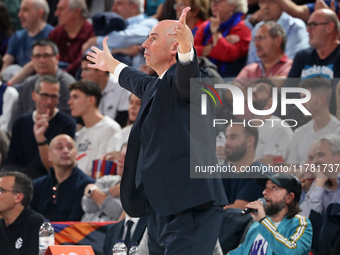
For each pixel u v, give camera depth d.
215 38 28.33
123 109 28.16
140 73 14.14
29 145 26.44
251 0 31.98
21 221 19.34
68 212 22.36
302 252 17.22
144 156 12.85
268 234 17.06
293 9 28.20
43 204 22.62
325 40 24.41
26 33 35.12
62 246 14.71
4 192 19.23
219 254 14.72
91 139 25.89
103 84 28.41
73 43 33.19
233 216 19.05
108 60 14.54
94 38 31.20
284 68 25.94
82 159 25.73
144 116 13.02
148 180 12.70
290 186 17.81
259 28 26.14
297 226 17.61
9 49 35.47
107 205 21.62
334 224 18.83
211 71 24.62
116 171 23.83
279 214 17.89
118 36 29.31
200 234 12.59
